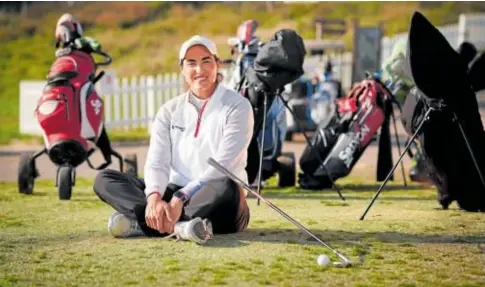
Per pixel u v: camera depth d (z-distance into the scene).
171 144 6.77
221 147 6.64
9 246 6.78
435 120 7.85
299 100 16.61
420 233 7.14
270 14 33.28
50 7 35.44
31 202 9.26
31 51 30.36
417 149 10.57
